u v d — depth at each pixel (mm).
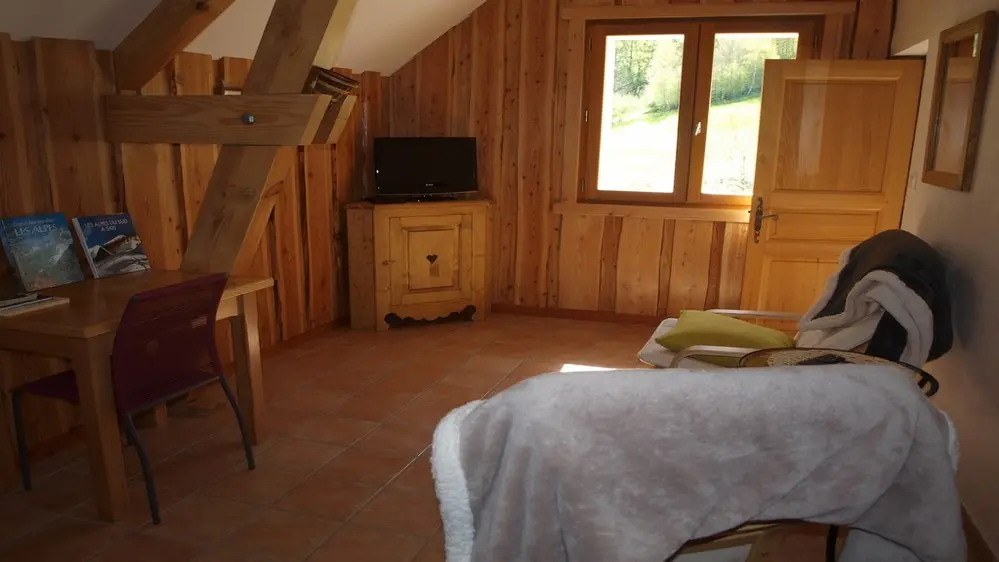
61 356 2244
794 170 4074
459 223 4711
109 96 2871
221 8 2832
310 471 2705
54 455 2814
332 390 3557
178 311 2314
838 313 2486
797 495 1206
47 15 2551
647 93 4613
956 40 2631
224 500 2482
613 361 4074
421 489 2580
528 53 4730
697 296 4730
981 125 2352
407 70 5004
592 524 1132
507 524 1158
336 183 4605
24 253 2535
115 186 2990
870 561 1499
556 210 4836
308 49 2600
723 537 1326
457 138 4746
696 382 1195
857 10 4105
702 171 4582
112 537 2248
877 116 3939
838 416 1189
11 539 2234
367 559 2152
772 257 4191
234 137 2719
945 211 2686
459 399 3459
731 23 4340
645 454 1167
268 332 4055
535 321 4934
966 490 2330
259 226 2877
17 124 2574
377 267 4531
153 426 3062
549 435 1142
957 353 2465
